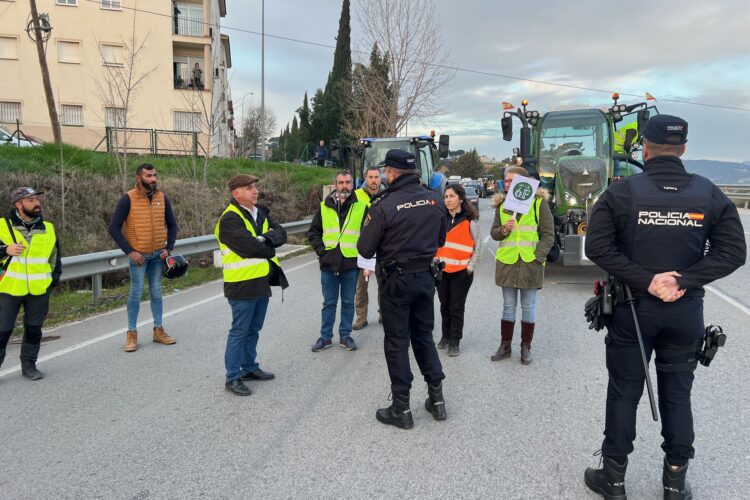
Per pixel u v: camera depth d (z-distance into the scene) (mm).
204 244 10773
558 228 9898
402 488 3279
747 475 3398
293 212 18484
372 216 4152
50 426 4125
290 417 4289
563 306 7930
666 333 3010
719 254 2906
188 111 28734
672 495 3068
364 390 4852
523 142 10984
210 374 5250
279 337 6477
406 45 28734
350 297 6004
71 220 11906
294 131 61156
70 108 29688
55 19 29078
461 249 5645
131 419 4242
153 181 5973
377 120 29531
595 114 10633
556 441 3859
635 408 3104
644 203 2959
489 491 3248
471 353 5855
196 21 32219
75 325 7051
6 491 3264
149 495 3219
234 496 3205
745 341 6082
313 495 3209
